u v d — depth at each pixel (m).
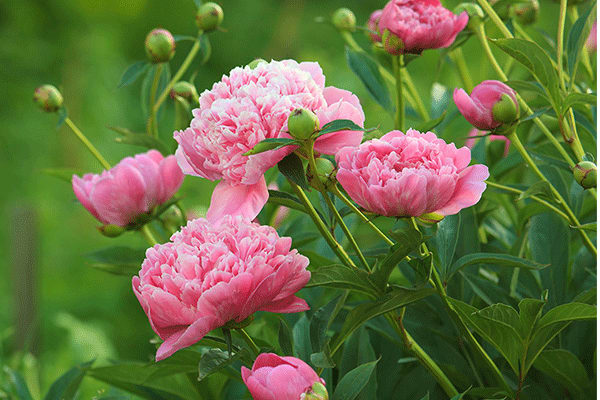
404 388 2.05
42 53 7.13
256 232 1.83
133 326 5.02
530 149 2.02
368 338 2.03
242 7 8.24
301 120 1.78
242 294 1.80
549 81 1.91
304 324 1.98
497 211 2.26
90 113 6.85
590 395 1.97
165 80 2.23
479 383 2.00
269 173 2.13
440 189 1.80
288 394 1.78
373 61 2.17
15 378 2.23
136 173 2.02
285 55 7.98
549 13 4.62
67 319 3.48
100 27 7.40
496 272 2.09
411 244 1.82
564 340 2.04
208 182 5.54
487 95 1.90
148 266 1.84
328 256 2.17
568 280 2.04
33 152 6.59
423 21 2.00
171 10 8.05
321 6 8.23
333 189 1.84
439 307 2.05
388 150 1.82
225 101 1.83
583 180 1.87
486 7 1.97
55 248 5.54
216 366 1.83
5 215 5.92
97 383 2.77
